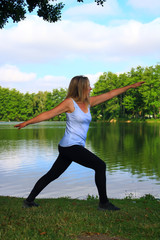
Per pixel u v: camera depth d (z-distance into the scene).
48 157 18.17
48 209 4.36
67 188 9.87
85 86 4.02
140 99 86.81
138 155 18.92
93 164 4.03
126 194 8.74
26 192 9.35
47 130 52.75
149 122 82.62
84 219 3.81
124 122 87.81
